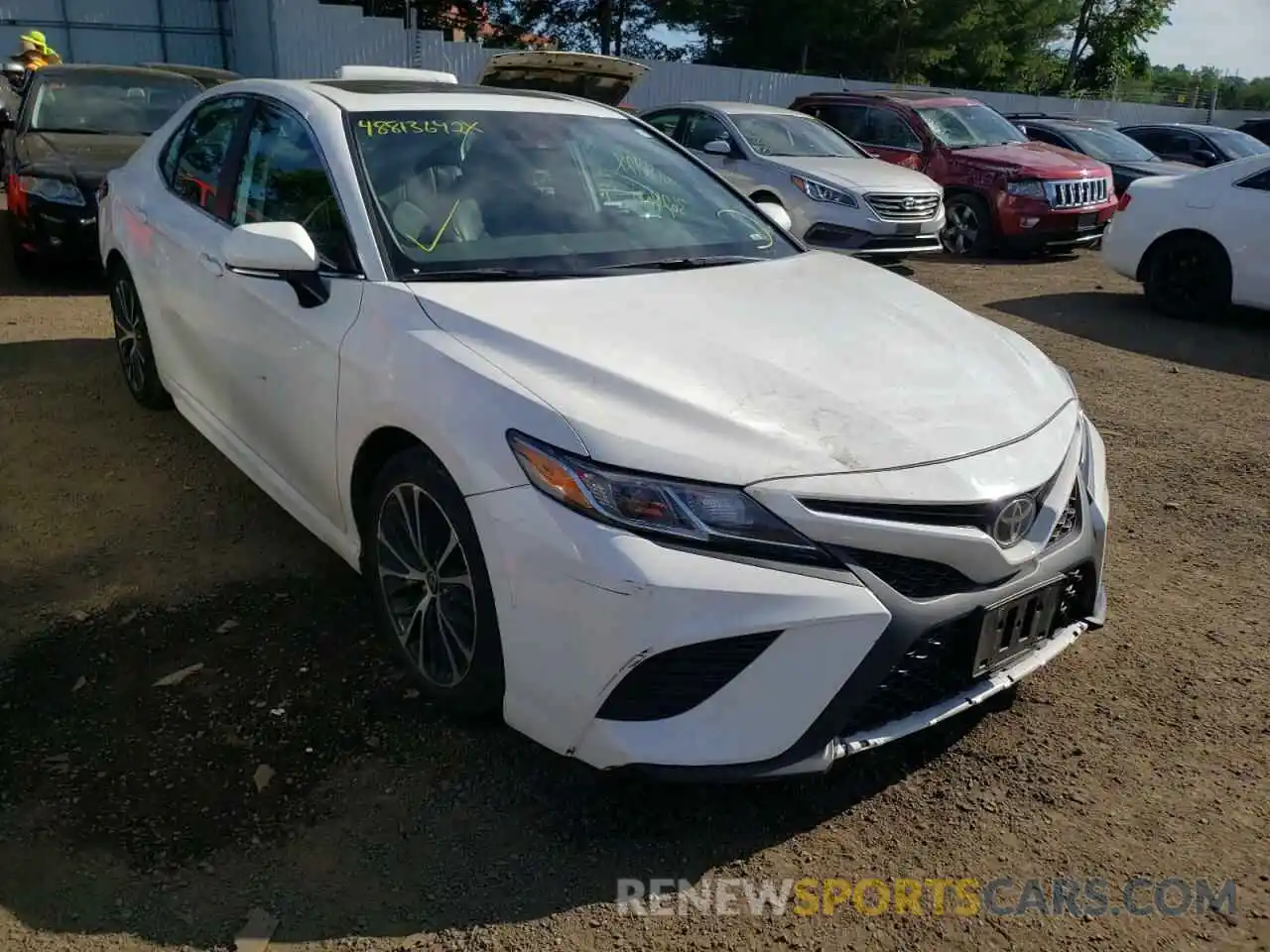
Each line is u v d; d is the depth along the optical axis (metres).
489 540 2.41
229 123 4.11
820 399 2.50
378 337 2.82
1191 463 5.11
